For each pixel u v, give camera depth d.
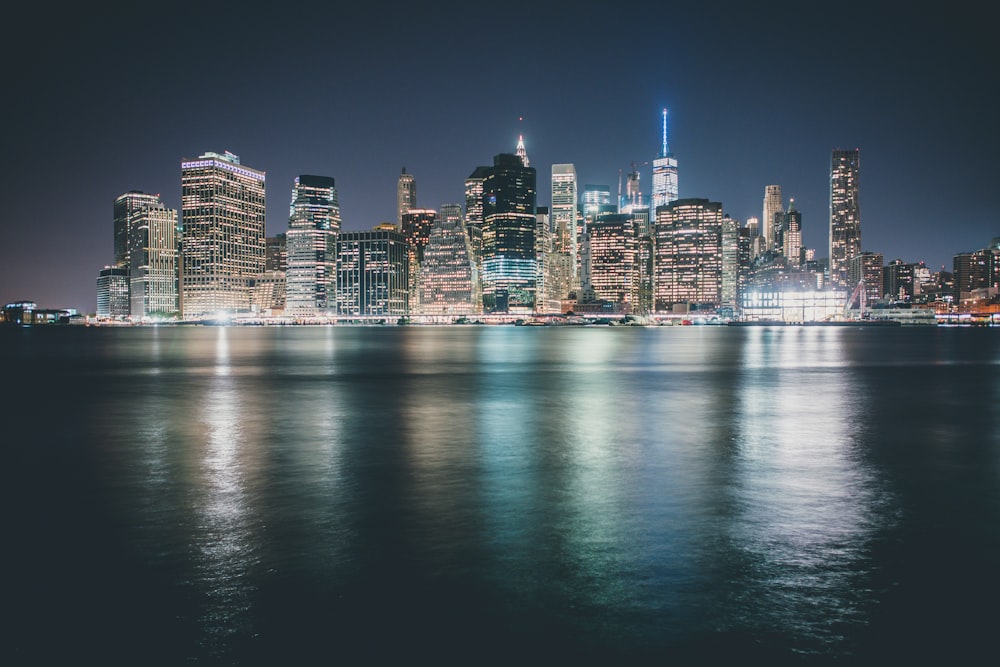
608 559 15.83
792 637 12.16
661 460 27.94
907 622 12.71
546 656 11.52
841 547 16.69
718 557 15.96
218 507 20.53
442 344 190.00
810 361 107.88
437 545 16.84
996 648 11.80
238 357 124.44
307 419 41.34
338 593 13.95
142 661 11.45
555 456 28.86
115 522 18.98
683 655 11.55
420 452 29.94
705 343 189.88
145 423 39.72
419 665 11.27
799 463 27.23
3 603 13.60
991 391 59.56
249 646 11.88
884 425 38.53
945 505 20.62
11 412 45.44
